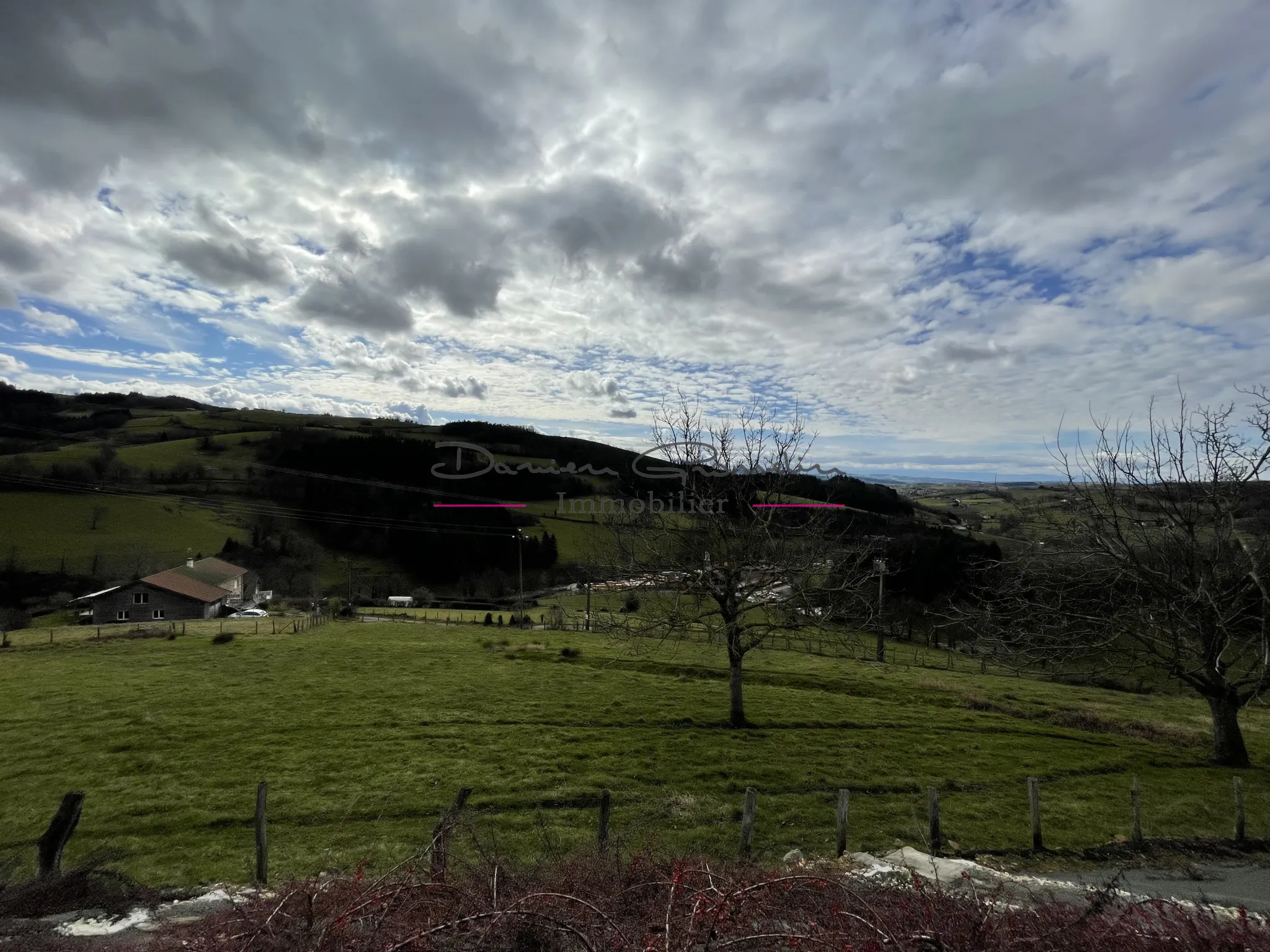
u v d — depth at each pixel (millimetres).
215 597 71688
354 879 5895
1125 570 21094
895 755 21625
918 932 4613
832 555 26469
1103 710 30719
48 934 8164
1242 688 22047
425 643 46719
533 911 5016
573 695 30094
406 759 20953
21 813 16781
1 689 30891
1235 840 14812
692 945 4680
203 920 6215
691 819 15875
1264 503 20578
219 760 20906
